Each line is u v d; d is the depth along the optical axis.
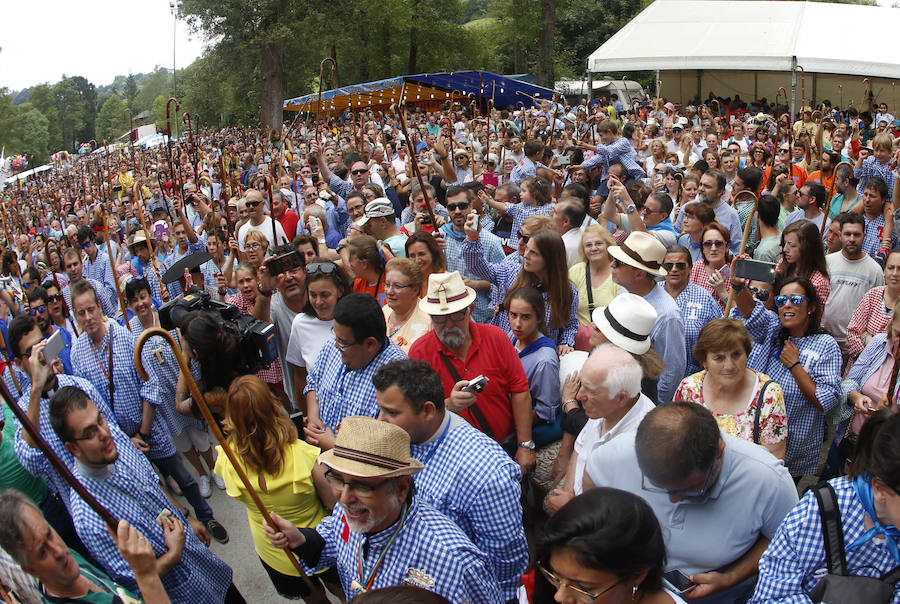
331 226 9.05
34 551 2.84
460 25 46.59
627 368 3.36
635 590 2.22
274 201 8.47
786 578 2.48
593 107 23.33
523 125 18.59
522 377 4.09
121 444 3.94
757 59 21.03
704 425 2.73
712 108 25.91
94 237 9.88
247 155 19.52
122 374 5.17
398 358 3.99
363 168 9.46
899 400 3.76
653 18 23.42
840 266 5.98
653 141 11.79
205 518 5.28
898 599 2.30
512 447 4.23
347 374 4.11
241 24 37.16
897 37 20.52
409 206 8.50
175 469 5.25
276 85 38.06
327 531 3.19
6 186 32.41
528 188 7.32
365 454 2.54
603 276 5.23
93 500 2.80
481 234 6.14
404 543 2.71
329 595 4.46
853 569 2.38
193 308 5.26
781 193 8.39
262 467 3.63
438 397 3.16
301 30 37.47
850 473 2.45
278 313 5.59
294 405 5.55
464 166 11.27
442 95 32.84
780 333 4.47
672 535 2.99
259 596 4.72
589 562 2.08
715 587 2.90
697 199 7.95
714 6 23.23
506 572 3.15
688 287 5.16
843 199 8.38
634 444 2.94
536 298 4.29
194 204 10.97
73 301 5.11
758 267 4.34
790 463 4.45
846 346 5.97
